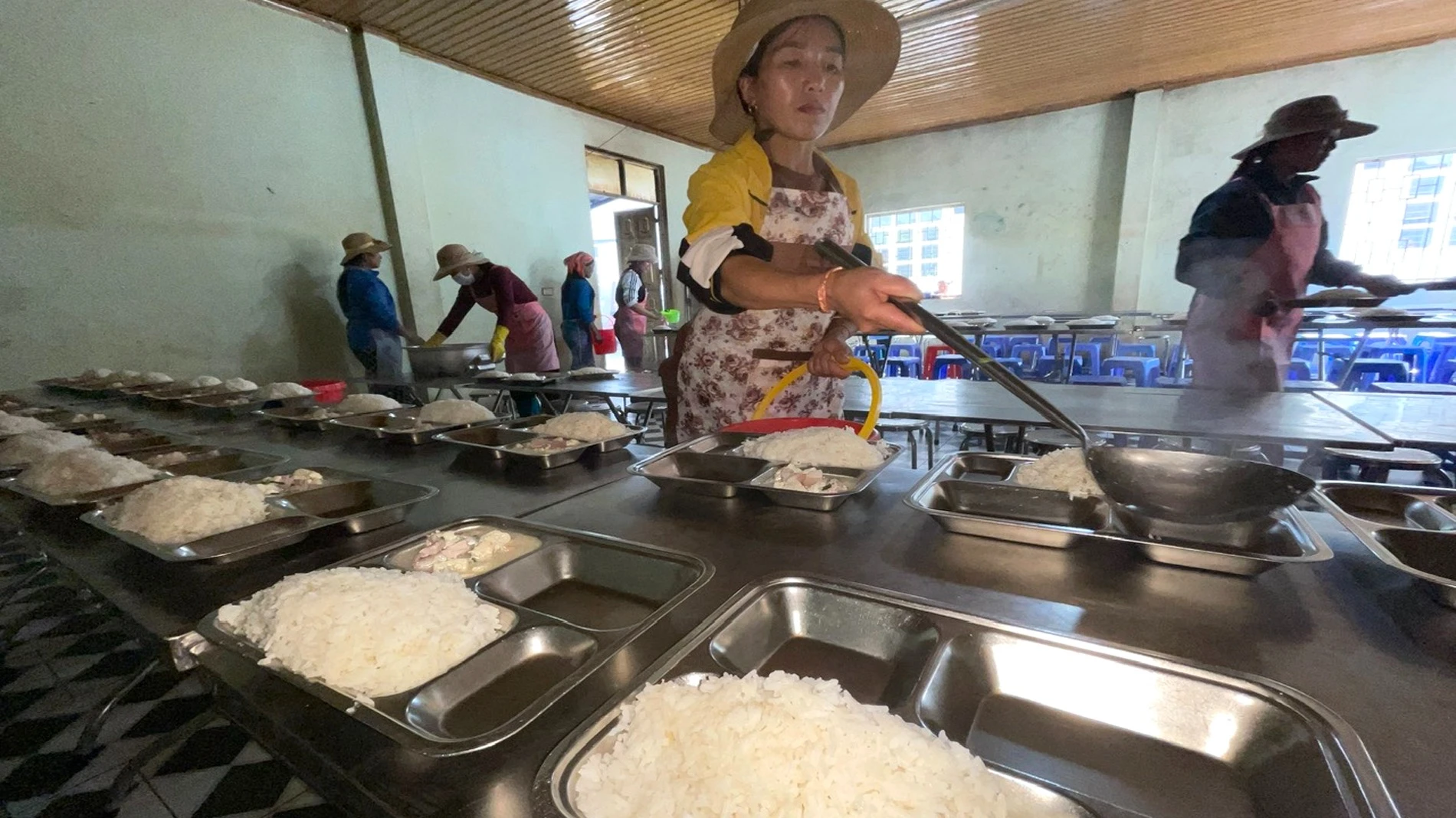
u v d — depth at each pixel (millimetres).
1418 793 465
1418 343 4711
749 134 1619
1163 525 877
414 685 663
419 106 4777
